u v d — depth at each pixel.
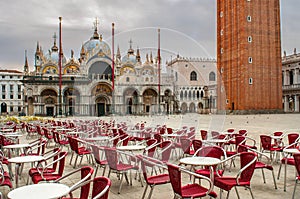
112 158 8.38
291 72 86.50
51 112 76.38
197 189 6.43
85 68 68.12
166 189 8.41
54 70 81.00
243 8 58.09
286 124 32.91
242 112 57.38
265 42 59.81
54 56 83.56
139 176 9.12
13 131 18.67
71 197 5.82
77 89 66.44
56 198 4.74
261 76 59.12
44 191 5.03
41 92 75.62
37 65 84.75
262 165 8.61
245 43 57.97
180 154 12.07
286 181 9.06
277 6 61.25
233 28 60.47
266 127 28.91
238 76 59.06
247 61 58.00
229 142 12.97
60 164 7.52
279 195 7.77
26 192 4.98
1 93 105.31
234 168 10.80
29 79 75.19
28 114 75.56
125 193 8.07
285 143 16.16
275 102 60.12
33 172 7.75
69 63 80.88
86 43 79.44
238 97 59.00
